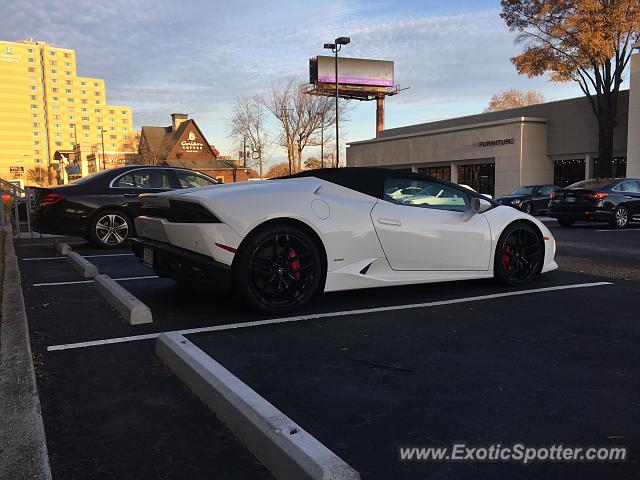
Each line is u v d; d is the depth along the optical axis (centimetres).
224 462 221
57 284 596
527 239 563
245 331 400
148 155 7362
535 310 462
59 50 13188
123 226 909
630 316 441
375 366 326
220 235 408
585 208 1374
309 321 427
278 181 480
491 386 295
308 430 245
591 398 279
